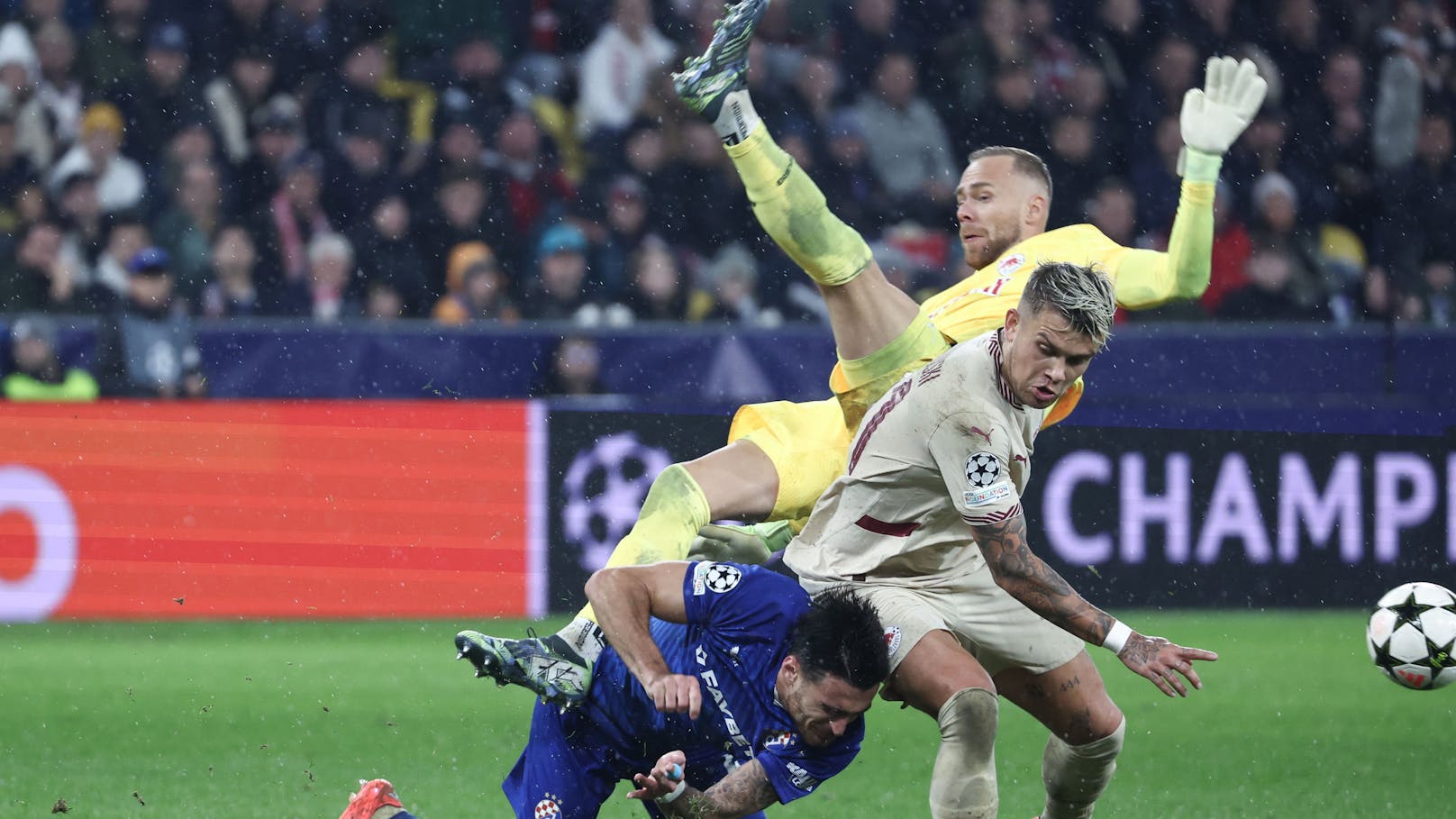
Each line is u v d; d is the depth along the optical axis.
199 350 38.09
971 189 18.83
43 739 23.28
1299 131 49.81
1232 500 38.81
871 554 15.41
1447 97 50.78
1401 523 39.44
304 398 38.22
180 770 21.11
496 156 45.47
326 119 45.53
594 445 37.22
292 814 18.42
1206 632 36.16
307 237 44.44
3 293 42.16
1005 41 48.75
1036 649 15.83
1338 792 20.67
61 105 45.06
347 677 29.53
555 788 14.23
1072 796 17.02
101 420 35.94
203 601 36.16
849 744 13.24
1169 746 24.19
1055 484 38.09
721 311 44.53
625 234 45.31
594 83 47.06
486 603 36.84
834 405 18.59
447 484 36.78
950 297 18.62
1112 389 39.81
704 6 48.41
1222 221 47.16
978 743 14.45
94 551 35.91
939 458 14.55
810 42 48.16
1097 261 18.09
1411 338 40.47
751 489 17.91
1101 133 49.03
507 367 38.69
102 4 46.41
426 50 47.25
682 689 12.91
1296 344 40.22
